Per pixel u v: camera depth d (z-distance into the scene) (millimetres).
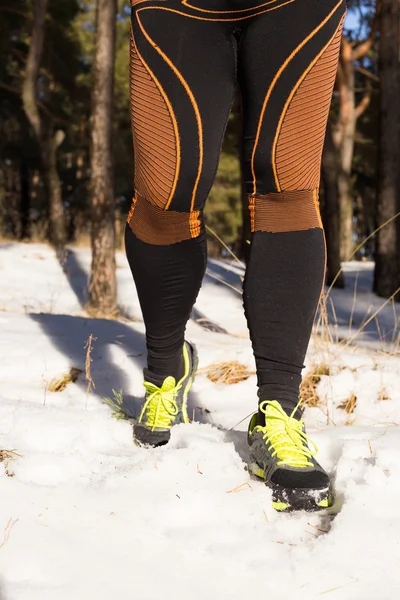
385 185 8852
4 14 17312
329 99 1437
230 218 22891
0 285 7770
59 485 1416
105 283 7109
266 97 1409
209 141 1434
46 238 12414
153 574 1107
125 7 20969
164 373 1771
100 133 7250
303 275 1498
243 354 2963
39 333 3197
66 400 2330
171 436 1760
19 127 21219
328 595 1074
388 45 8898
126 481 1431
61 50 19516
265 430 1495
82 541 1196
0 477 1446
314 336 3234
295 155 1436
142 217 1575
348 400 2508
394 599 1068
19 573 1097
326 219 9344
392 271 8750
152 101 1432
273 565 1149
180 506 1321
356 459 1591
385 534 1248
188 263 1602
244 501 1364
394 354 3291
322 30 1382
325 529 1315
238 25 1408
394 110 8922
